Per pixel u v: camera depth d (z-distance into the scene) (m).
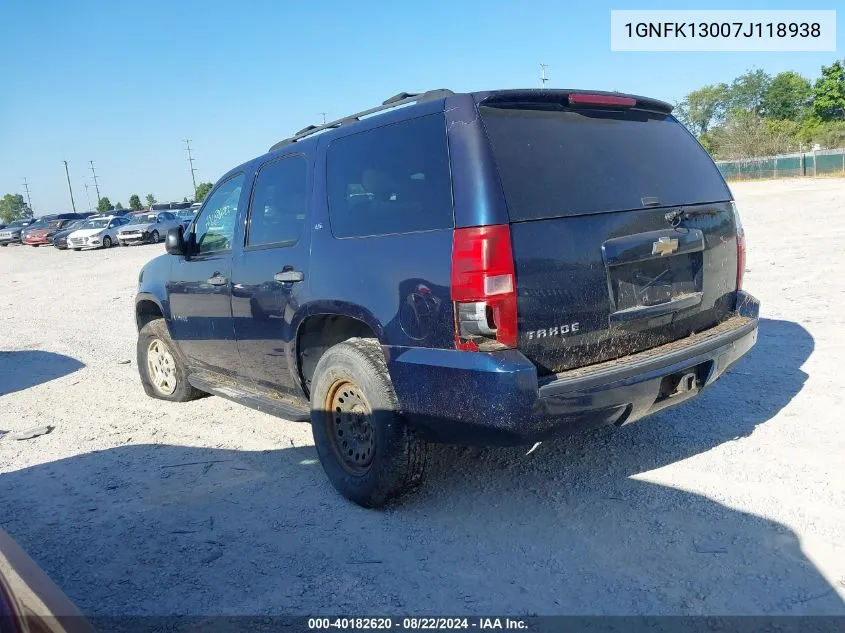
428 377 3.52
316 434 4.29
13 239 41.97
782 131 65.81
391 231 3.76
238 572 3.52
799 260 11.62
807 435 4.60
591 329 3.55
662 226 3.86
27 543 3.98
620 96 4.01
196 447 5.38
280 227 4.63
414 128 3.74
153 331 6.43
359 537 3.77
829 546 3.32
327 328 4.50
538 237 3.39
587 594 3.11
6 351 9.85
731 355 4.08
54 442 5.74
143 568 3.62
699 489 3.96
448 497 4.12
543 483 4.20
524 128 3.61
